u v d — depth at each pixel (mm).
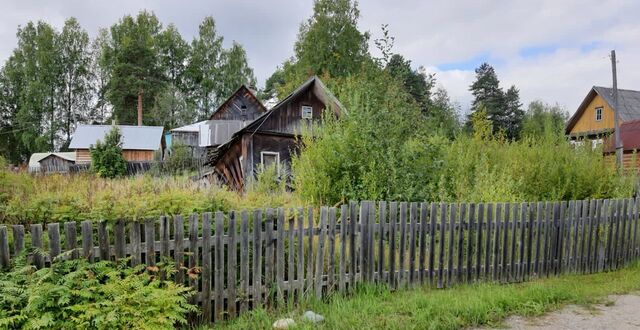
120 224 3723
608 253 6766
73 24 50625
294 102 16562
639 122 22062
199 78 54875
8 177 5352
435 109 10055
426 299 4484
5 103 50844
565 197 8539
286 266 4719
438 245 5527
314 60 35406
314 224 4930
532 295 4652
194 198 4629
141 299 3400
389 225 5195
